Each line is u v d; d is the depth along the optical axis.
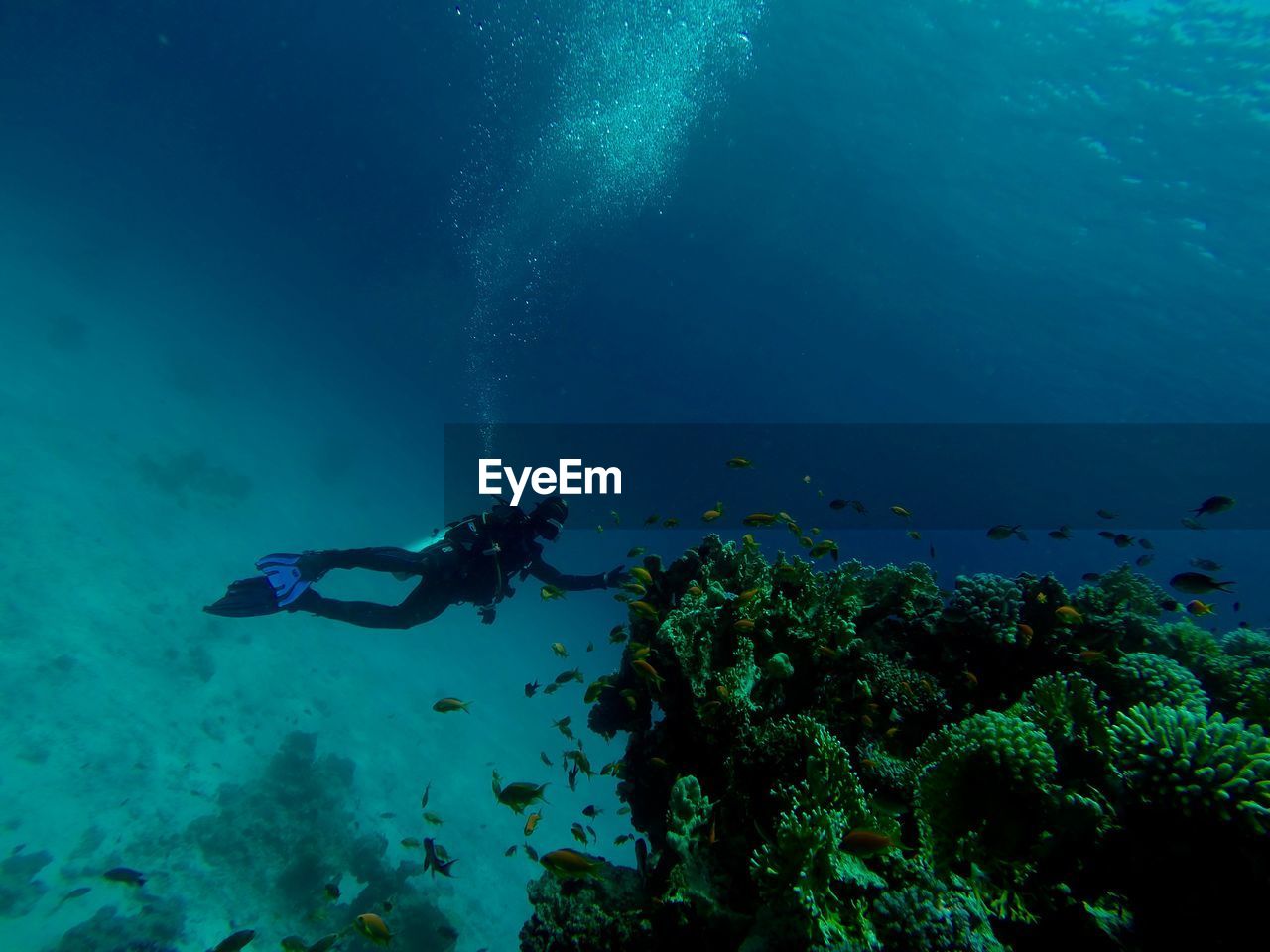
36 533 10.87
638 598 5.14
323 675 12.95
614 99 27.17
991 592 3.96
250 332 35.62
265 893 7.55
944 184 24.78
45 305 21.69
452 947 7.62
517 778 13.47
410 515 26.17
